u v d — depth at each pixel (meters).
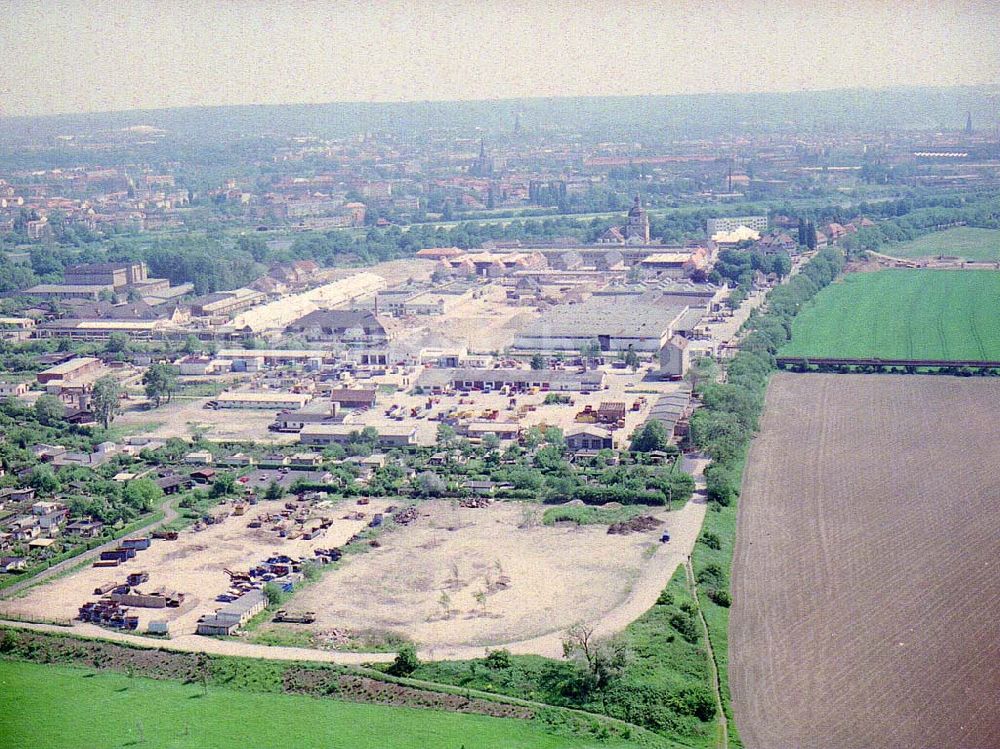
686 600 137.25
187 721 116.69
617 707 117.38
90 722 117.00
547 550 156.38
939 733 111.06
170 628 136.00
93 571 154.12
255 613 139.38
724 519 165.88
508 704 118.88
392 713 117.56
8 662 130.12
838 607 137.00
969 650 125.88
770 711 115.69
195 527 169.00
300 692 122.06
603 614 135.62
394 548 158.88
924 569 147.12
